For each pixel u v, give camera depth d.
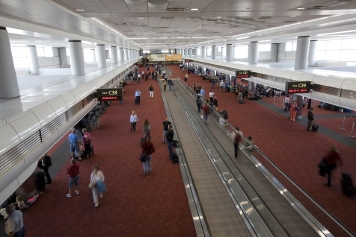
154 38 25.66
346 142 11.97
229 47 30.81
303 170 9.19
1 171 4.17
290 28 14.78
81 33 14.44
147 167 9.15
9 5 6.15
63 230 6.20
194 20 12.71
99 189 7.09
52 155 10.94
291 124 15.00
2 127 4.48
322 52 27.47
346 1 7.96
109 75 16.83
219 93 26.03
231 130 11.83
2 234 6.11
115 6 8.01
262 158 8.79
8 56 7.30
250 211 6.10
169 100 22.12
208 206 6.90
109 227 6.29
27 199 7.33
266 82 17.52
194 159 9.95
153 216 6.69
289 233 5.11
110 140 12.60
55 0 6.78
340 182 8.01
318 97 11.93
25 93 8.19
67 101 8.05
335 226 4.96
